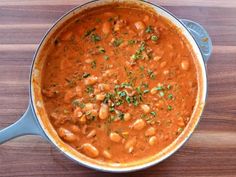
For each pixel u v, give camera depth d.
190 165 0.39
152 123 0.39
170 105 0.40
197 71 0.40
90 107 0.39
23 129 0.36
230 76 0.43
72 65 0.41
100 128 0.39
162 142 0.38
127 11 0.43
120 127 0.39
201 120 0.41
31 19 0.44
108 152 0.38
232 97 0.42
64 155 0.38
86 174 0.39
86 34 0.42
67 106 0.39
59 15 0.44
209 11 0.45
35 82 0.39
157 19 0.42
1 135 0.36
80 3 0.45
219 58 0.43
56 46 0.41
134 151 0.38
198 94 0.40
